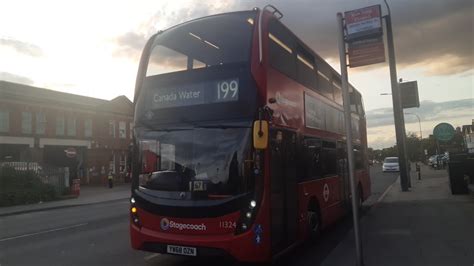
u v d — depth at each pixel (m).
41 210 21.55
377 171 55.88
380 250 8.30
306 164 8.61
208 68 6.96
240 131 6.52
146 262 8.12
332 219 10.43
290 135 7.76
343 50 6.92
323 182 9.75
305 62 9.07
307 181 8.60
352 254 8.15
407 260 7.46
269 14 7.32
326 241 9.95
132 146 7.46
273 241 6.72
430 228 10.41
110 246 9.72
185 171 6.74
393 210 14.11
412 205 15.12
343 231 11.09
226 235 6.29
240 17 7.14
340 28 6.96
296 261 8.11
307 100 8.94
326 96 10.54
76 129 42.28
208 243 6.34
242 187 6.34
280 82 7.45
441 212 13.00
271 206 6.67
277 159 7.05
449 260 7.39
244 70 6.72
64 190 28.28
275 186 6.90
